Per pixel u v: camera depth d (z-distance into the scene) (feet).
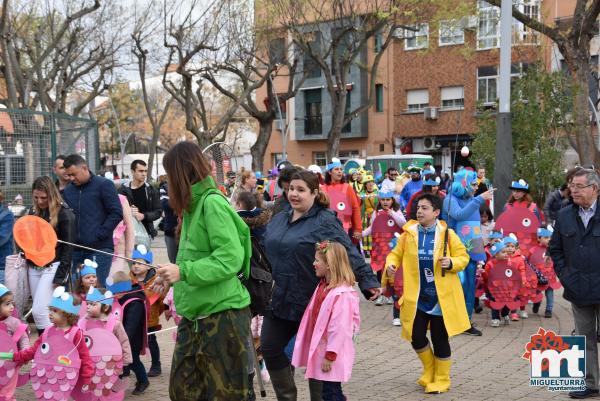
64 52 102.01
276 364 18.98
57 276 24.52
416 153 133.49
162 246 71.15
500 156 47.03
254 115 101.91
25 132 38.32
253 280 18.43
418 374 25.09
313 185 19.20
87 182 26.66
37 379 19.27
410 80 132.77
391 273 23.43
